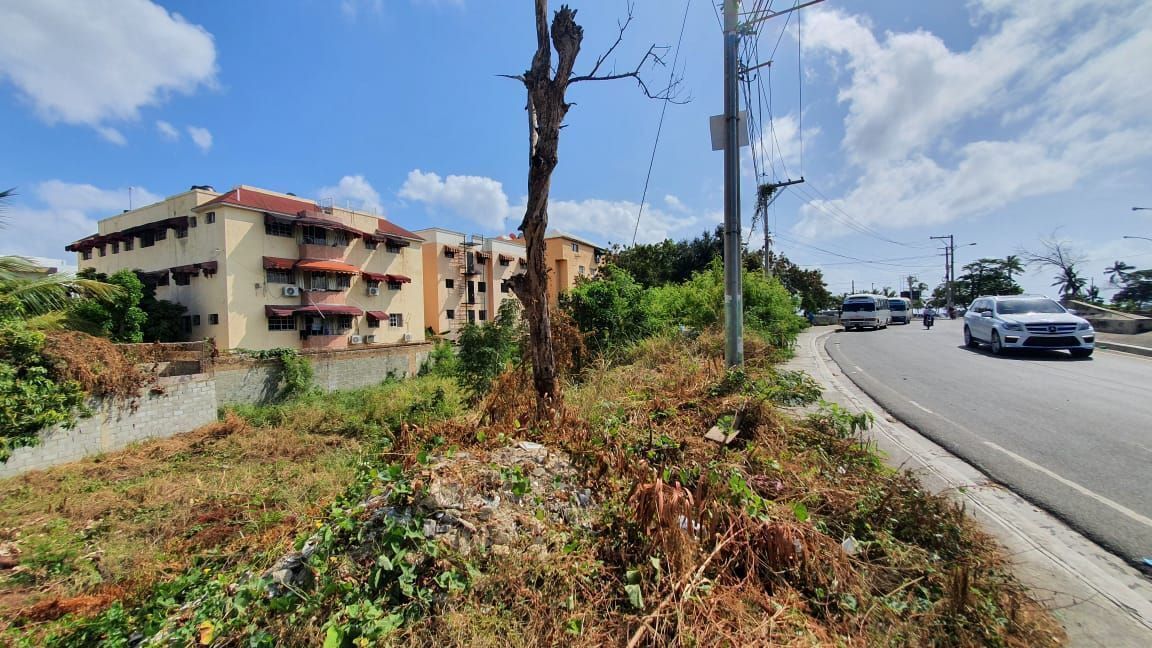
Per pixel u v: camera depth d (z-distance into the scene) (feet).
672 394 18.97
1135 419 18.28
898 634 6.86
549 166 14.30
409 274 99.60
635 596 7.02
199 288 72.79
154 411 39.60
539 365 15.37
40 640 10.84
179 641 7.56
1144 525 10.36
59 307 39.34
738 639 6.46
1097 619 7.50
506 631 7.06
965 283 171.83
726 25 24.50
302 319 79.66
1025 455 14.80
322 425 44.62
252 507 21.25
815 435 14.43
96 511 22.08
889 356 40.19
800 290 127.54
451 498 9.25
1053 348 35.50
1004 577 8.22
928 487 12.61
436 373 78.64
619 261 106.93
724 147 24.70
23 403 30.30
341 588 7.69
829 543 8.35
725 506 8.96
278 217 75.41
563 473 10.84
